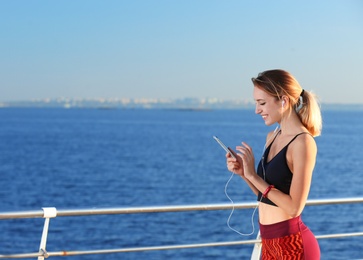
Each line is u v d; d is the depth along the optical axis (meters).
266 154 3.43
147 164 61.81
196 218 32.53
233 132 132.88
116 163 62.72
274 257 3.38
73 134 119.81
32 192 42.59
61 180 49.09
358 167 60.69
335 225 30.48
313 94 3.41
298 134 3.29
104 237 27.50
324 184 47.66
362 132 152.00
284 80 3.35
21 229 29.64
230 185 47.03
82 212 3.69
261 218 3.45
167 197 40.38
